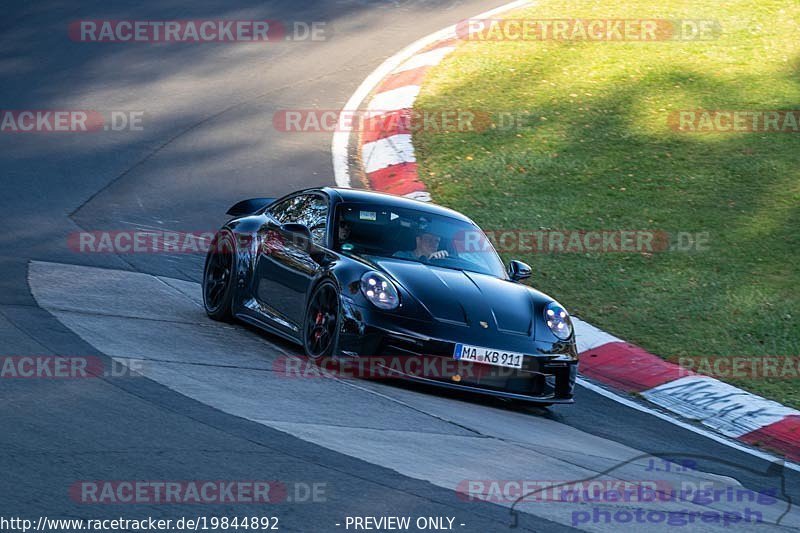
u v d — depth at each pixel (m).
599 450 22.64
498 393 24.97
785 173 48.19
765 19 68.00
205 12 75.56
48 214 39.81
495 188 47.19
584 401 28.75
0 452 15.89
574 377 26.19
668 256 40.97
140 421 18.39
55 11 74.19
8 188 42.47
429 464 18.20
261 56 65.88
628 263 40.44
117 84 59.59
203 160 48.97
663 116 54.78
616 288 38.41
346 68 64.06
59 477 15.16
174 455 16.72
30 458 15.80
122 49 66.25
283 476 16.34
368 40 69.69
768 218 44.03
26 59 63.31
